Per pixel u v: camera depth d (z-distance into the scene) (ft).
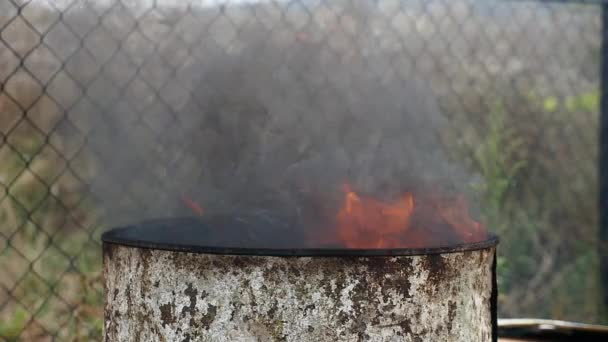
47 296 10.93
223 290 5.14
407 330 5.17
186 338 5.25
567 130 15.25
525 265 14.29
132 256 5.61
